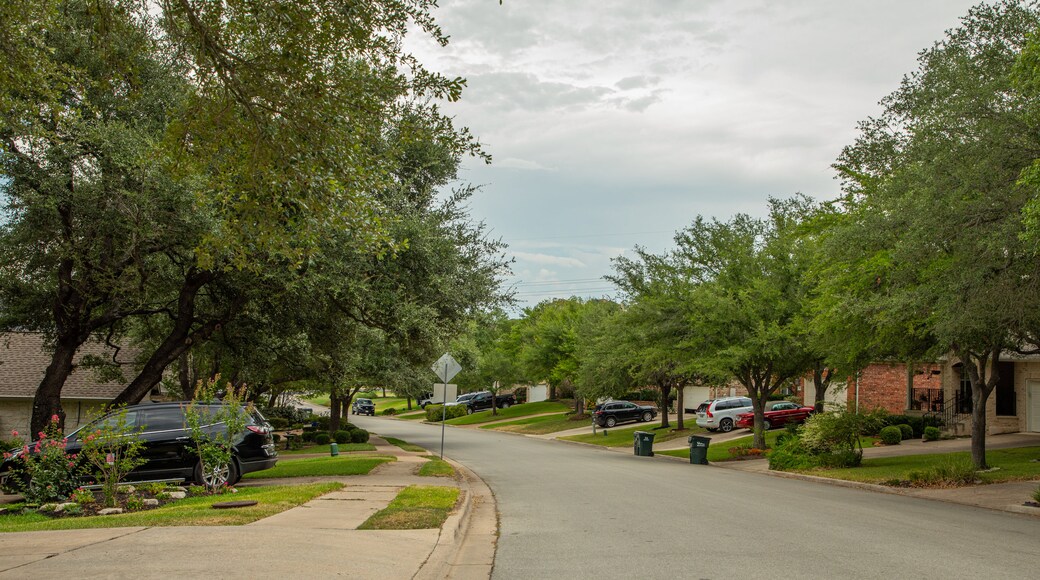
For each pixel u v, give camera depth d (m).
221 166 9.44
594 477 19.81
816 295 25.75
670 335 29.69
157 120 15.94
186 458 15.65
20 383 30.11
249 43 9.34
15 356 32.03
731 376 31.23
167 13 8.77
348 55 9.25
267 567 6.91
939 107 13.91
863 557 8.55
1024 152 12.82
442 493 13.52
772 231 29.03
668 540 9.74
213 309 20.78
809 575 7.57
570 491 16.16
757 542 9.57
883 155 18.11
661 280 30.00
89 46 13.76
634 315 30.47
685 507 13.36
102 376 26.38
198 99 9.13
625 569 7.89
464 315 19.72
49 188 14.66
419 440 41.59
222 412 15.51
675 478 19.84
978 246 12.77
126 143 14.65
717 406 40.75
